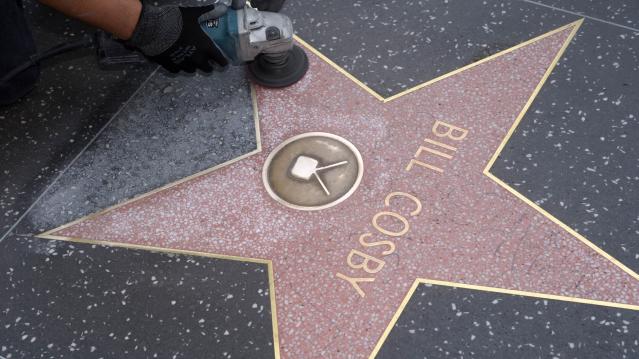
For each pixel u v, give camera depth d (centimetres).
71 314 165
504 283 161
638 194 172
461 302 159
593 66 198
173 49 177
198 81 205
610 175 176
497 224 170
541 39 206
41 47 217
